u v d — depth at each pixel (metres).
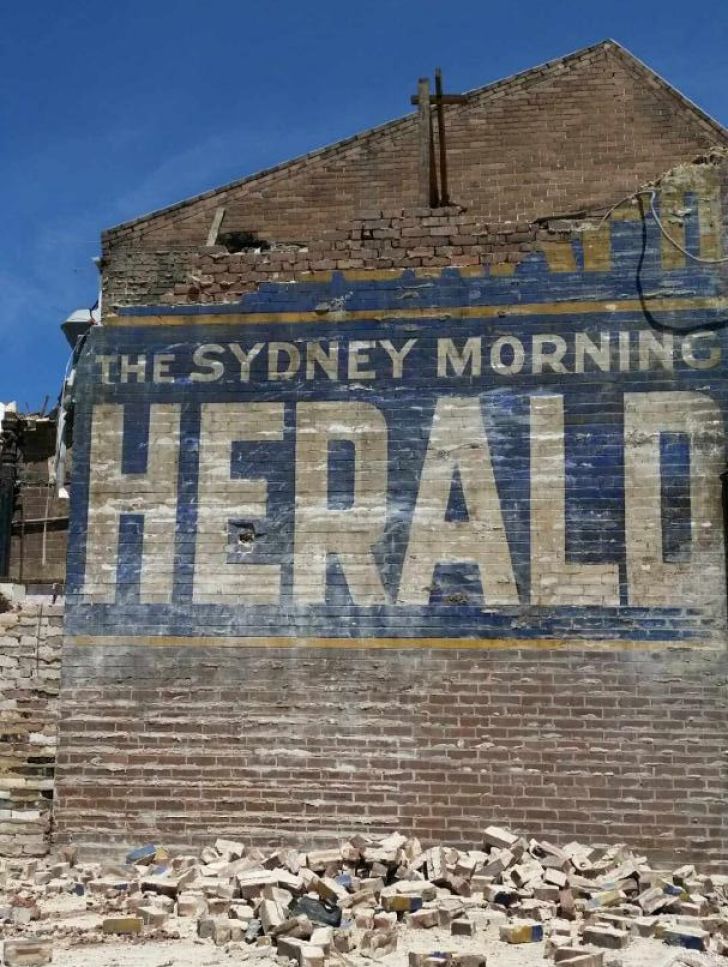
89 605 17.09
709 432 16.48
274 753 16.47
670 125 21.09
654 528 16.34
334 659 16.59
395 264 17.55
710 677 15.91
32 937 12.94
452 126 21.48
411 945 12.70
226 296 17.78
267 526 17.05
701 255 16.94
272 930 12.57
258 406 17.39
